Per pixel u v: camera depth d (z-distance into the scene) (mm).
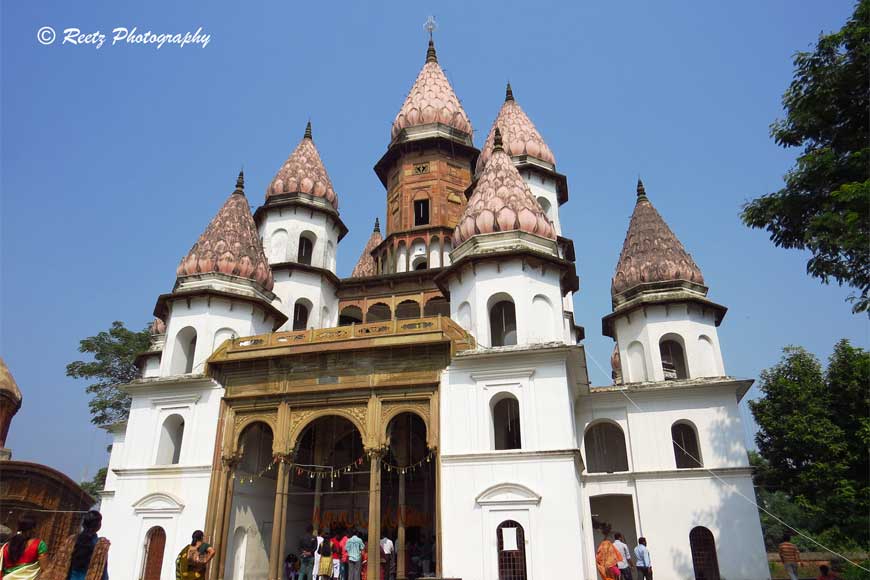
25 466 20594
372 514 22938
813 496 29828
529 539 21375
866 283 16984
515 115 40312
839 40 17641
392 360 24812
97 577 11625
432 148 40719
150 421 27109
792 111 18672
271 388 25594
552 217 37719
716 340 30031
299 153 38156
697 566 25281
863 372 29281
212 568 23625
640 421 27656
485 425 23250
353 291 36406
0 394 22969
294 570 25969
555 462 22188
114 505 25969
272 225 35719
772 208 18656
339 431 29000
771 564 33938
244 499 26266
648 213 33656
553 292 26484
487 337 25266
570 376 25734
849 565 29141
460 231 28266
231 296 28812
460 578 21500
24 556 10258
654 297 30109
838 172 17703
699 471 26266
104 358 47812
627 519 28688
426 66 44906
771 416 30750
